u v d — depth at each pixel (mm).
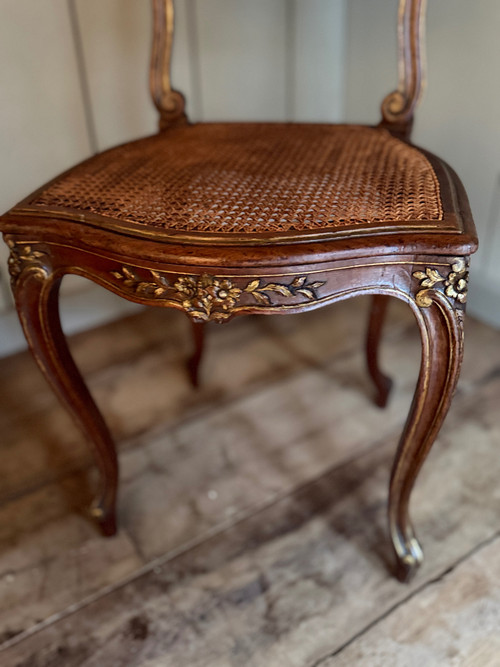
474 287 1217
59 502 866
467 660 660
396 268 541
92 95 1063
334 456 925
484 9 998
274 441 955
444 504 835
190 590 741
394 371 1102
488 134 1072
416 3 733
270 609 717
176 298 559
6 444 967
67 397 681
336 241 523
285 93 1280
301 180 625
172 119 833
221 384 1081
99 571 768
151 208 578
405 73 764
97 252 563
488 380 1064
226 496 865
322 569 760
